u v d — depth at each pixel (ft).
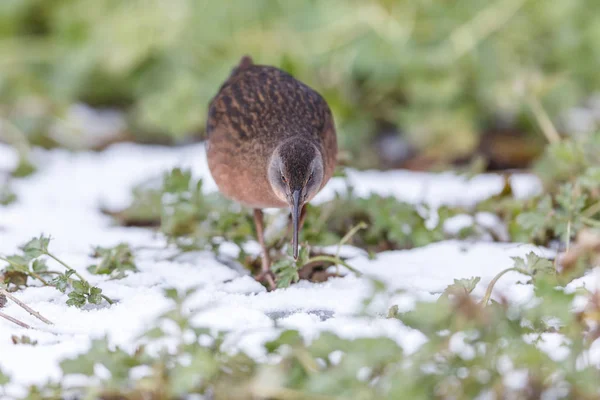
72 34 58.44
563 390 19.47
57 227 37.29
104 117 58.54
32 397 20.01
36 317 25.12
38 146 54.65
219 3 56.29
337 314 25.52
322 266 30.73
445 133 51.96
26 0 59.57
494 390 19.27
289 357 20.38
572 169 35.24
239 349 21.25
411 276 29.12
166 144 56.24
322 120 33.45
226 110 33.35
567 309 20.63
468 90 54.13
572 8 54.80
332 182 42.88
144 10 57.72
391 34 53.36
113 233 36.45
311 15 54.95
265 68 35.27
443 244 33.14
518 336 20.21
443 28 54.60
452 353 20.02
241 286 29.09
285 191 30.99
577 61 55.16
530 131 53.31
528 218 31.27
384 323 23.50
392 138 54.03
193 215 34.63
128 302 26.43
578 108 56.75
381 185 42.96
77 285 26.37
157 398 19.98
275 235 33.99
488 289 24.39
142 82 58.03
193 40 56.24
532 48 54.90
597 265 28.37
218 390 19.79
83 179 47.65
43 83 57.57
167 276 29.96
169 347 22.57
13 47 57.77
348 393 19.24
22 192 44.88
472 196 40.55
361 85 54.70
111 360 20.49
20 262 28.25
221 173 33.58
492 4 54.19
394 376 19.16
